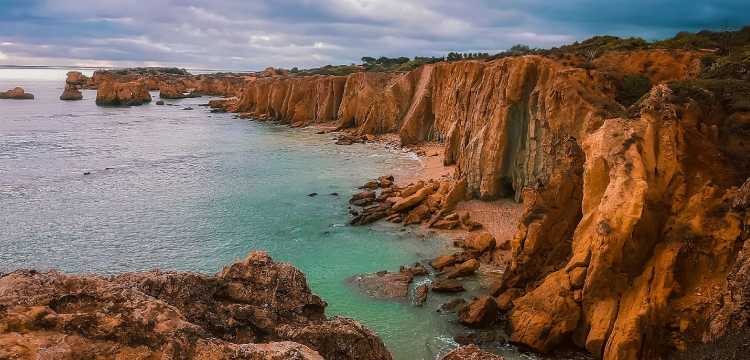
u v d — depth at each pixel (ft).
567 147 106.73
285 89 428.15
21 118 436.35
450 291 108.88
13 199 185.98
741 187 80.79
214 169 236.63
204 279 51.19
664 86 100.99
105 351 35.35
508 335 90.48
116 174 227.20
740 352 58.90
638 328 75.15
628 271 82.64
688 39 237.86
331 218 161.89
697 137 93.40
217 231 151.53
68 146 301.22
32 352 33.06
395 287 110.93
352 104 358.84
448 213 157.38
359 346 46.26
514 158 162.81
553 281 90.07
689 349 69.56
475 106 196.95
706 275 77.61
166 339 36.55
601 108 134.00
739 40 212.84
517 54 293.23
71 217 165.68
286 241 142.31
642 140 89.97
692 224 81.25
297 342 44.14
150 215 167.22
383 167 232.53
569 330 84.38
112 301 39.14
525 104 161.27
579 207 100.63
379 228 151.53
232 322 46.55
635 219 80.79
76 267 127.54
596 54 215.72
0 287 39.01
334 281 115.55
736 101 104.01
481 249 126.62
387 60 644.69
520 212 153.38
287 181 210.59
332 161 249.75
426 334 92.48
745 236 76.43
